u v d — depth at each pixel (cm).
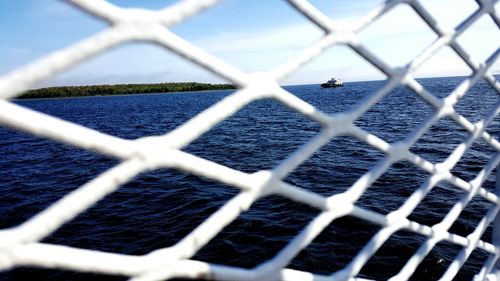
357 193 118
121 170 71
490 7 132
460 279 717
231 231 955
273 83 88
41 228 64
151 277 82
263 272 102
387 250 809
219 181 86
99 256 75
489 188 1150
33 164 2077
